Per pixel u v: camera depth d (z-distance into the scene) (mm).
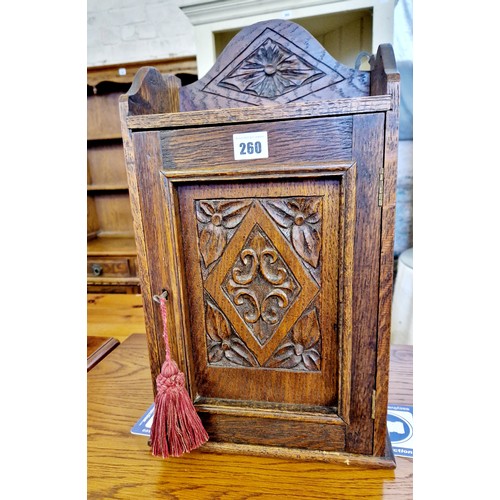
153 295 509
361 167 418
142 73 500
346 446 501
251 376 519
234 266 493
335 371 491
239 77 571
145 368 772
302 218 460
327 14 1112
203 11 1172
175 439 482
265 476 488
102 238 1910
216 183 468
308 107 414
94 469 512
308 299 481
